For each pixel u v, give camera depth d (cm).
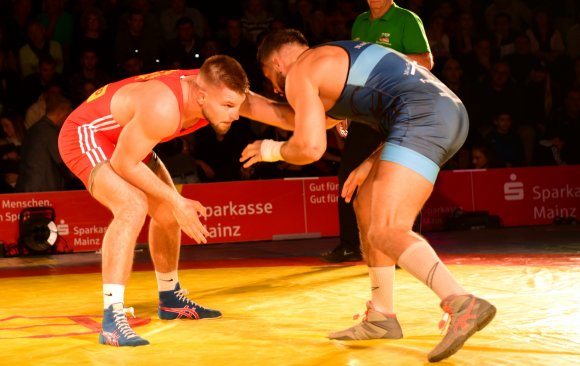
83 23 1352
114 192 491
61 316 580
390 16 794
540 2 1664
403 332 490
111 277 480
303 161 450
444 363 404
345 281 719
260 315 566
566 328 482
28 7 1367
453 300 400
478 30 1583
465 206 1275
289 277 759
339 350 441
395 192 427
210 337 489
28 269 914
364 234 472
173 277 559
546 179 1319
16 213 1077
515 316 523
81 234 1105
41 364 425
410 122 436
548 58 1540
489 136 1373
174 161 1185
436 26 1470
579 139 1417
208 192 1156
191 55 1337
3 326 541
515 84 1440
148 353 446
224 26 1482
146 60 1350
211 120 491
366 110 457
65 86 1284
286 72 486
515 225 1297
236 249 1077
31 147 1098
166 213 539
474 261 834
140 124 477
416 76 450
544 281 673
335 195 1217
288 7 1507
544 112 1466
